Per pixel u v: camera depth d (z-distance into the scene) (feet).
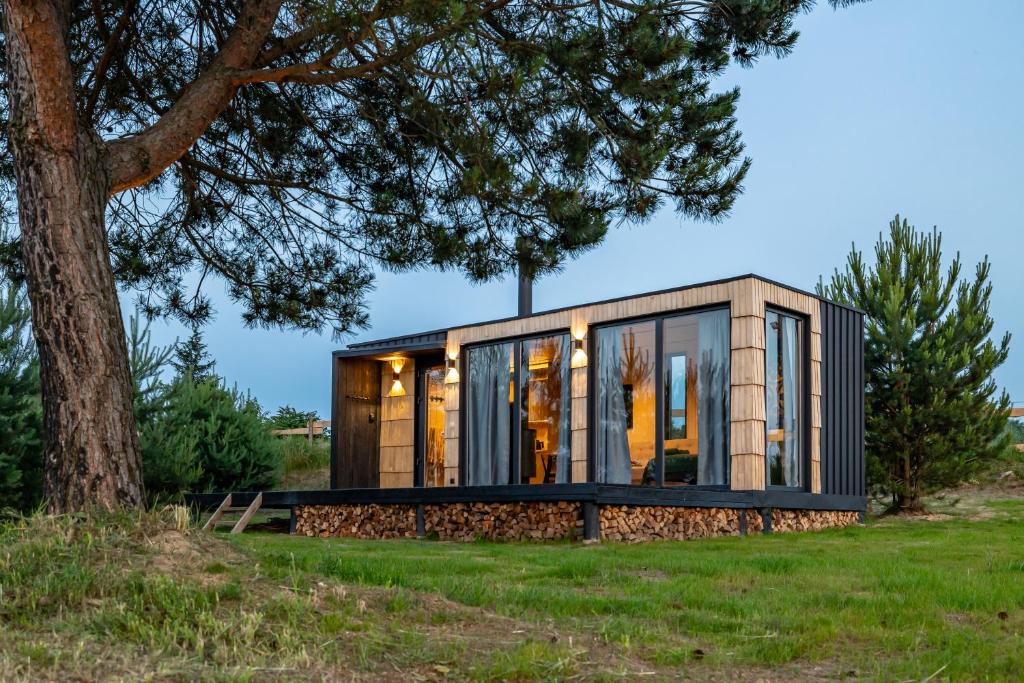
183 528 16.46
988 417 44.70
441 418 52.29
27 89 18.58
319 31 21.45
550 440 44.50
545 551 28.17
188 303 32.35
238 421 50.85
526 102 24.67
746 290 36.91
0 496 33.96
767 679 12.48
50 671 10.47
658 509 34.06
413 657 12.43
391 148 28.40
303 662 11.65
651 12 23.22
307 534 39.65
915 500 45.73
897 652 14.01
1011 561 23.94
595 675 12.09
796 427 39.65
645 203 25.07
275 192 29.35
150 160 20.90
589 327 42.75
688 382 39.06
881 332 45.70
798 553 27.45
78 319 18.16
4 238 28.60
